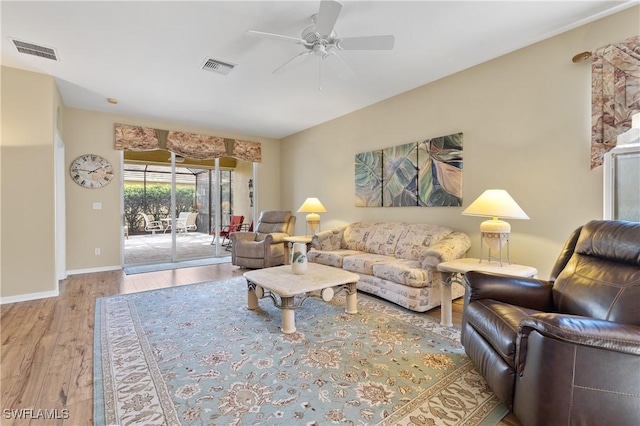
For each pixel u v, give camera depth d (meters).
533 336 1.29
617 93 2.29
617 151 2.38
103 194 4.81
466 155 3.38
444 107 3.59
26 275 3.30
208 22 2.45
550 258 2.74
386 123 4.32
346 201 5.08
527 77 2.87
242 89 3.89
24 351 2.11
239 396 1.62
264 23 2.46
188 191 6.40
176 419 1.45
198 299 3.32
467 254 3.35
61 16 2.35
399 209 4.18
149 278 4.30
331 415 1.48
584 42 2.52
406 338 2.34
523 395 1.34
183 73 3.41
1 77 3.19
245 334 2.41
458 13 2.35
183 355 2.07
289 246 4.89
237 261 4.98
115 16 2.36
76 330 2.47
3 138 3.21
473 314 1.86
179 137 5.51
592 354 1.17
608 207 2.41
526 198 2.89
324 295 2.60
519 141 2.94
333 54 2.71
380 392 1.66
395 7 2.27
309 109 4.75
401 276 2.92
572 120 2.60
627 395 1.15
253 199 6.62
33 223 3.34
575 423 1.19
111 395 1.62
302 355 2.07
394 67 3.30
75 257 4.59
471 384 1.74
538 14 2.37
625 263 1.60
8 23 2.44
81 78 3.53
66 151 4.51
